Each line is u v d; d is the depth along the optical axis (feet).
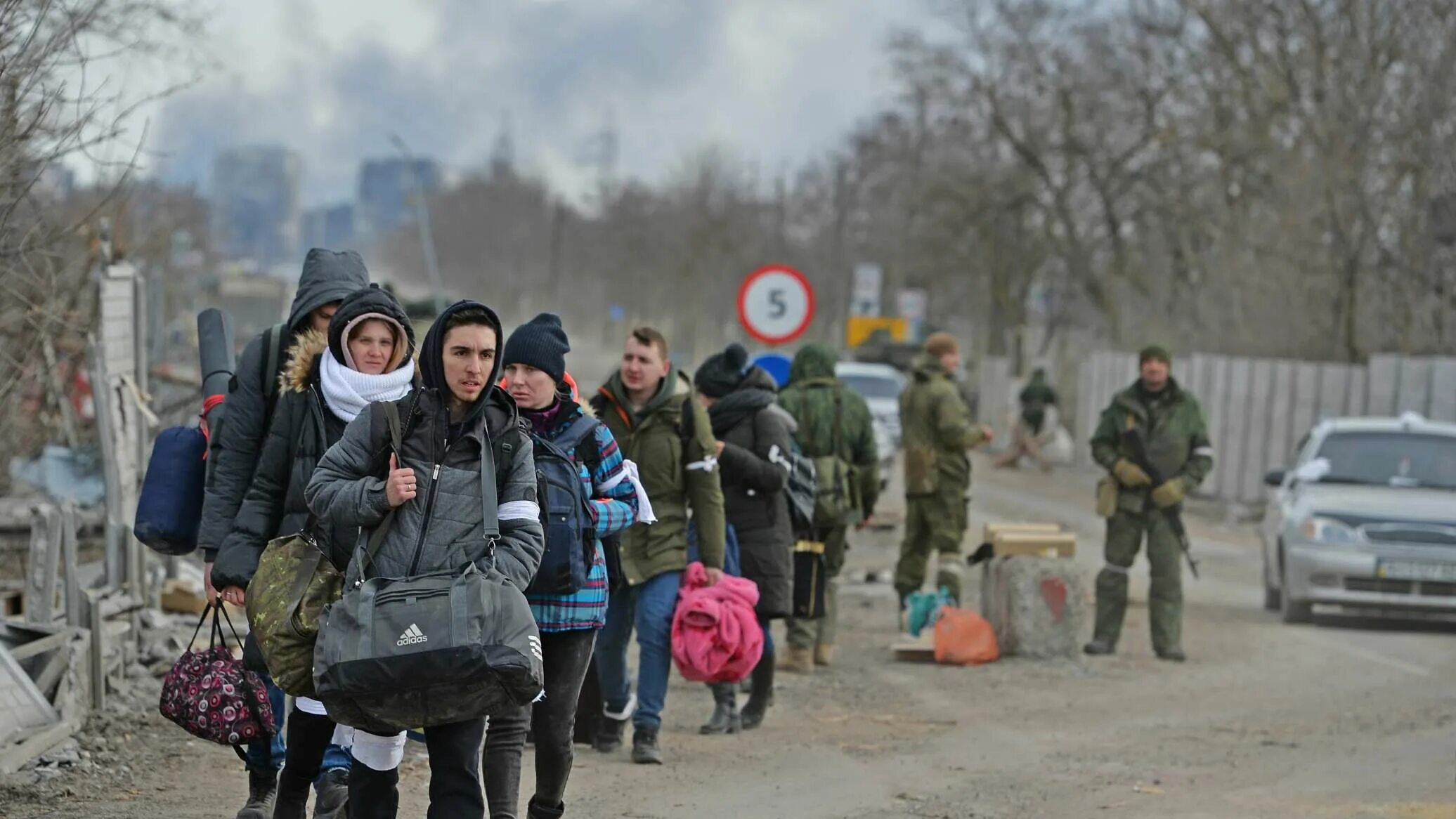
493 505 29.22
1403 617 91.66
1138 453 72.74
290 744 33.06
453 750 29.53
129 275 61.72
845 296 411.75
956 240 301.43
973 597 93.71
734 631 47.80
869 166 373.40
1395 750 52.95
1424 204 155.94
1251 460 161.17
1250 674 69.67
